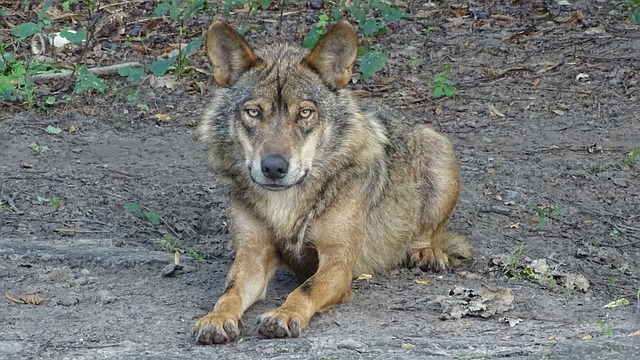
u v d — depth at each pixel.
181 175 13.78
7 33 18.62
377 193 10.32
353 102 9.87
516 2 20.55
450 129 15.62
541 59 18.03
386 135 10.73
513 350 8.09
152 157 14.42
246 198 9.84
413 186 11.24
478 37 18.98
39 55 17.88
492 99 16.64
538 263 10.93
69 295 9.59
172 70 17.45
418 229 11.43
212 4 18.25
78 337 8.47
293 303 8.79
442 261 11.09
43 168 13.73
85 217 12.27
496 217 12.75
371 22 16.28
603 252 11.54
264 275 9.85
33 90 16.16
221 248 11.66
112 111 16.03
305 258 10.09
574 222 12.60
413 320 9.09
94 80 15.90
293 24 19.20
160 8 16.80
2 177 13.22
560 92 16.81
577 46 18.47
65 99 16.27
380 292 10.05
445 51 18.42
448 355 8.01
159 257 10.83
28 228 11.82
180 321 8.91
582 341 8.32
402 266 11.28
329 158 9.64
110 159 14.25
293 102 9.33
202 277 10.34
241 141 9.41
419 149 11.52
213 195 13.17
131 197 12.95
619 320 9.11
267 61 9.68
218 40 9.69
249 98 9.36
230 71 9.78
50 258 10.73
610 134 15.34
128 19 19.59
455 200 11.66
